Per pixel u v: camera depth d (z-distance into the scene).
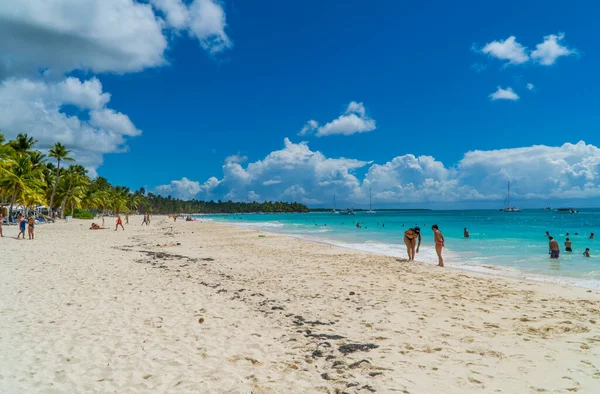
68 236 31.53
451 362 5.48
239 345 6.27
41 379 4.88
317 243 26.88
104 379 4.91
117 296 9.57
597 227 48.44
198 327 7.21
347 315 8.13
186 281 11.95
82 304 8.70
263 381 4.91
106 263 15.57
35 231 36.31
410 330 7.04
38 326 7.04
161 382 4.85
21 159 49.62
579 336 6.53
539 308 8.56
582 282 12.34
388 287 11.12
